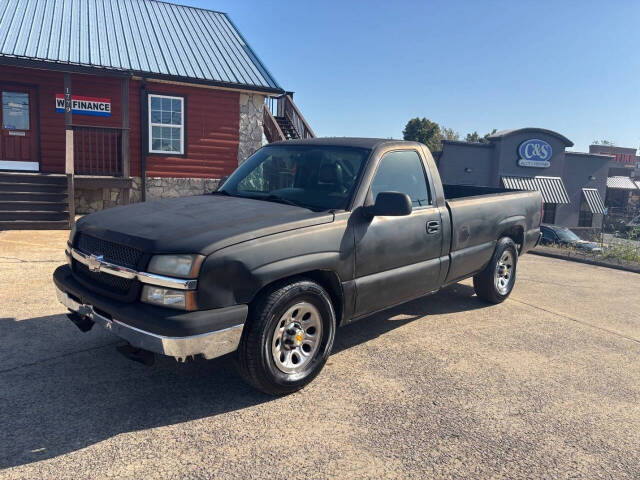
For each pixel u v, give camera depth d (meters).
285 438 2.99
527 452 2.98
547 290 7.23
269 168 4.67
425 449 2.95
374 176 4.19
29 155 12.69
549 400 3.66
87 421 3.07
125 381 3.62
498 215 5.72
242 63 15.21
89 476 2.55
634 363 4.48
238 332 3.14
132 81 13.57
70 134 10.60
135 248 3.17
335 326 3.79
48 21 13.43
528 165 30.58
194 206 3.95
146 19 15.48
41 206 10.19
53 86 12.71
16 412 3.13
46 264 6.98
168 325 2.90
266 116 16.75
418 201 4.63
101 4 15.30
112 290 3.31
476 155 30.27
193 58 14.53
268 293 3.30
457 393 3.69
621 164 53.69
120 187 12.34
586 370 4.26
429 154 4.94
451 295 6.57
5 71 12.18
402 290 4.42
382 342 4.68
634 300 6.88
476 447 3.00
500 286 6.15
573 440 3.14
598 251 11.36
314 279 3.80
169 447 2.84
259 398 3.46
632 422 3.41
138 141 13.91
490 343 4.79
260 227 3.35
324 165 4.34
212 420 3.15
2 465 2.61
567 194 32.50
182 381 3.67
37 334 4.42
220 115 14.88
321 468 2.72
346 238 3.78
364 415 3.30
